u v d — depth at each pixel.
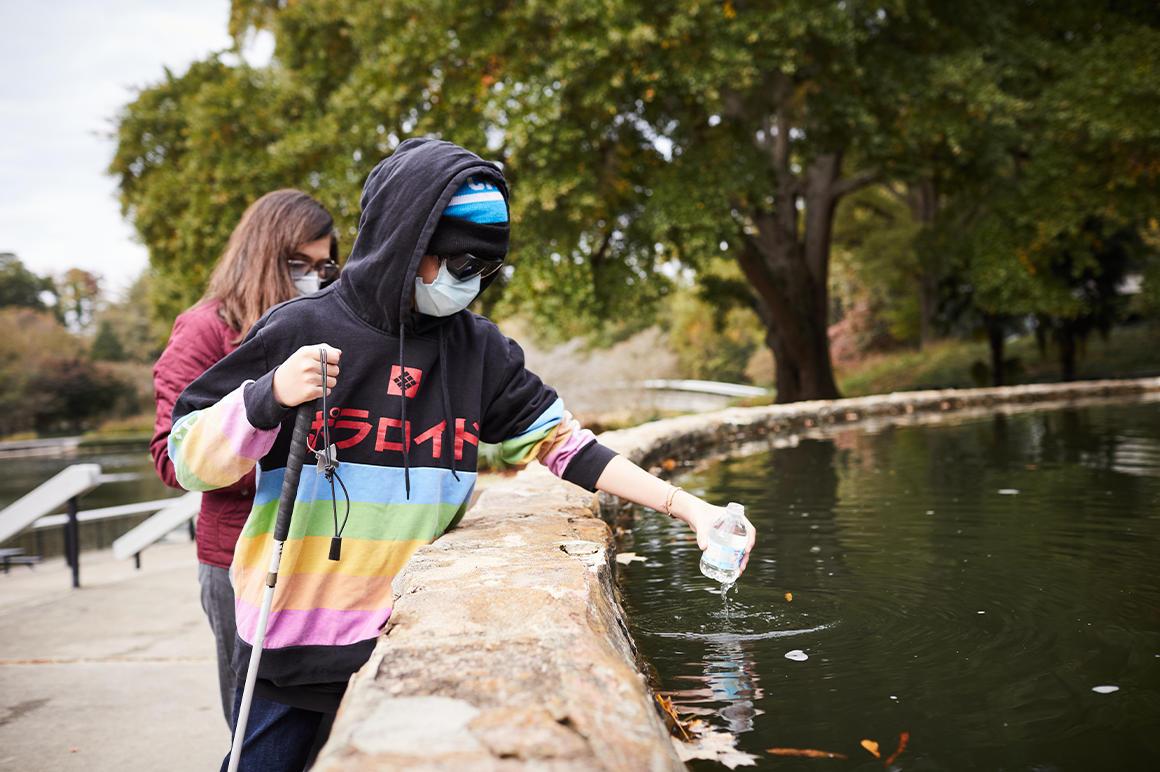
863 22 12.56
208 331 2.14
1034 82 13.94
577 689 1.06
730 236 12.43
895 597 2.25
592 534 2.05
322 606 1.63
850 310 35.97
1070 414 8.03
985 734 1.41
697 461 5.33
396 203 1.58
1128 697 1.54
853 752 1.36
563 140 10.88
